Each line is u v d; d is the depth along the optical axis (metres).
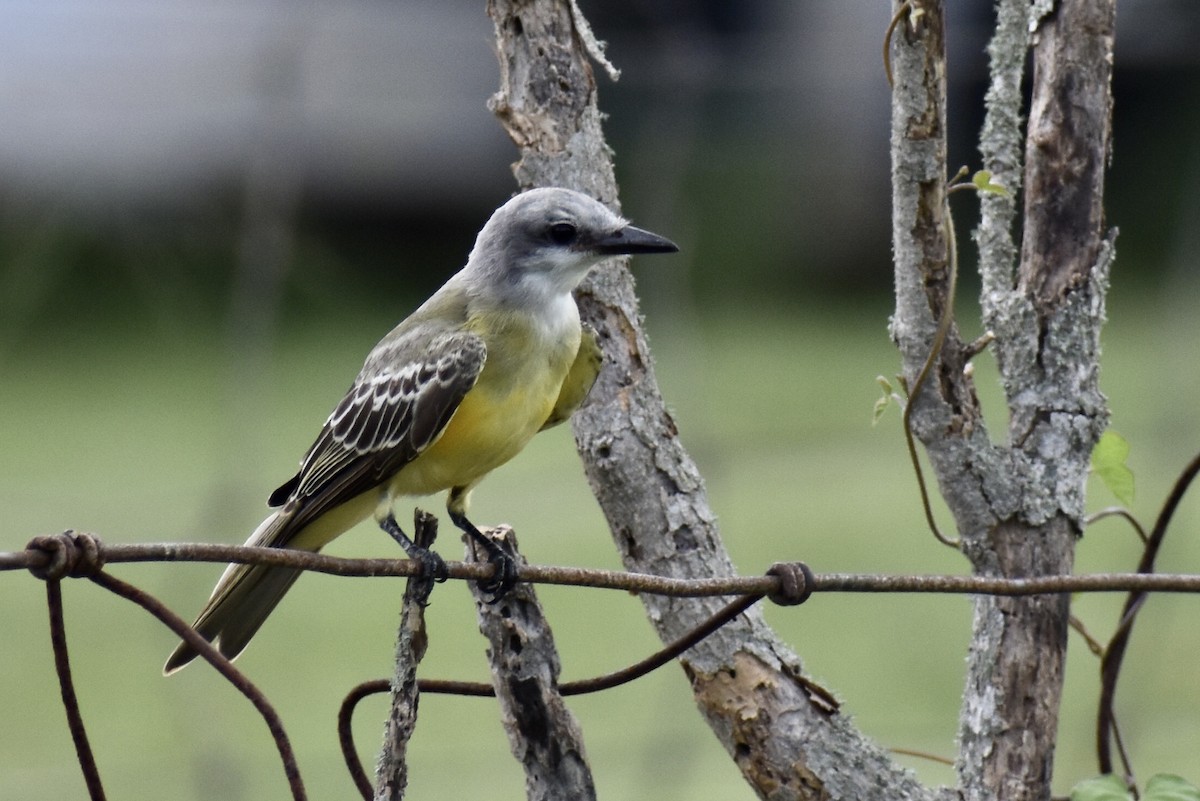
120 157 20.41
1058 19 5.43
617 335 5.91
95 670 13.65
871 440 17.69
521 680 4.82
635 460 5.65
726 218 27.94
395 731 4.41
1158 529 5.66
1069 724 11.26
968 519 5.33
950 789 5.32
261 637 14.37
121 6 21.17
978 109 20.53
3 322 23.86
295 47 12.60
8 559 3.87
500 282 6.41
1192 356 19.31
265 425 20.09
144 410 22.06
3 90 20.62
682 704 12.20
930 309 5.21
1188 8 17.05
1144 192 27.28
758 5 23.61
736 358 24.72
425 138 26.03
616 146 18.95
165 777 11.34
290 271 16.34
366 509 6.66
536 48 6.09
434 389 6.31
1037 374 5.45
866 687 12.88
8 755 11.60
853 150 27.86
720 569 5.57
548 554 15.80
